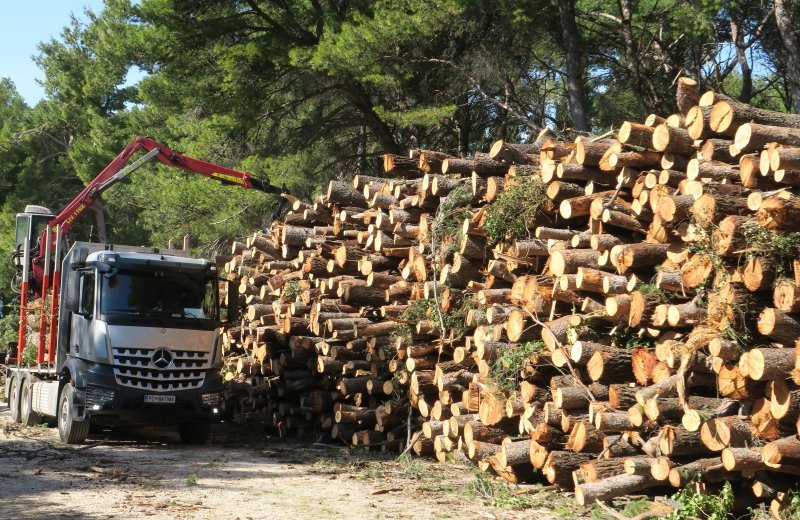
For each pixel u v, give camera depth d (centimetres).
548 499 803
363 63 2059
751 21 2227
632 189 808
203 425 1263
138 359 1190
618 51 2403
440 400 998
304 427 1333
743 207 674
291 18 2369
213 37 2384
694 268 688
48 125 4928
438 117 2105
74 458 1054
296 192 2409
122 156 1575
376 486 891
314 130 2525
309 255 1226
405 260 1120
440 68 2248
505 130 2586
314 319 1188
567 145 881
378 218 1098
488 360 891
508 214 877
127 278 1212
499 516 741
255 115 2370
